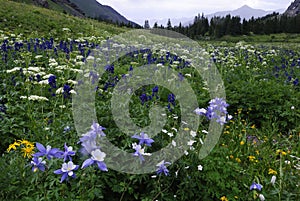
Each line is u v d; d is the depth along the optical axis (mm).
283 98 6371
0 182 2752
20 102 5008
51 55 8469
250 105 6090
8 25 15492
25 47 8938
